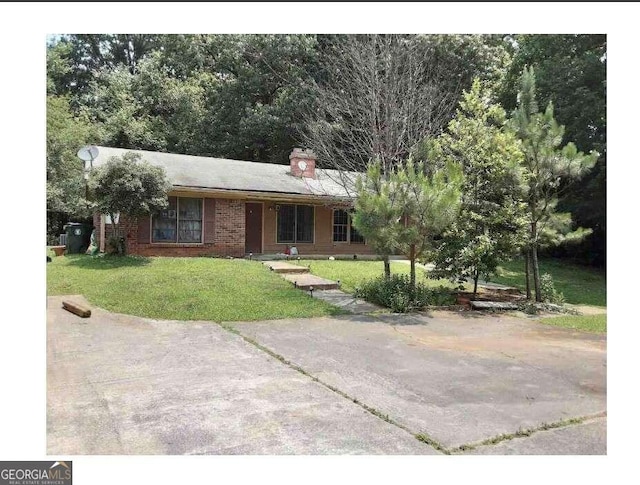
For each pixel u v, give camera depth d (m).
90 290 8.45
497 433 3.40
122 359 5.02
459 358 5.33
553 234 9.75
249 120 22.80
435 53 18.09
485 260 9.39
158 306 7.54
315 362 5.04
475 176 9.43
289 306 7.94
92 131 22.22
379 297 8.77
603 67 14.51
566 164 9.38
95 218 13.29
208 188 12.88
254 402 3.90
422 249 8.84
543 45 16.22
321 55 22.23
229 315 7.21
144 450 3.10
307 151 16.55
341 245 16.67
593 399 4.07
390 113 13.70
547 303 9.41
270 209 15.31
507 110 17.19
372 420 3.58
